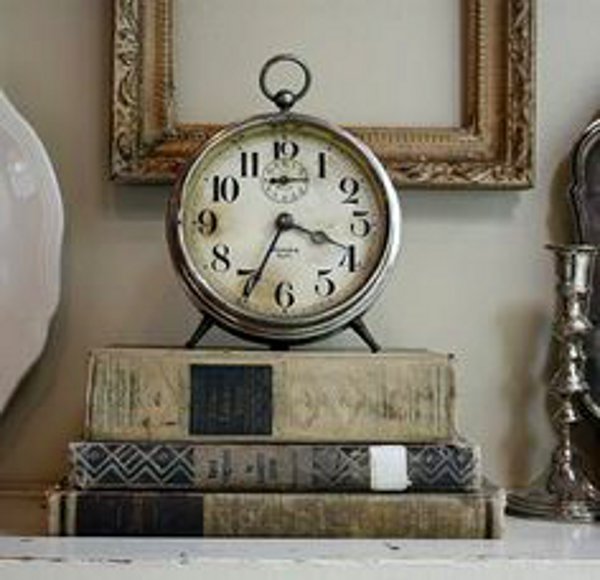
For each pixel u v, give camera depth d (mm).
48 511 725
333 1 907
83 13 909
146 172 878
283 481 721
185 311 906
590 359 877
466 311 913
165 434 726
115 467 717
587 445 903
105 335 904
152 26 892
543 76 919
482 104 899
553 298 909
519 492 858
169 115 890
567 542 729
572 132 917
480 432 907
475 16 904
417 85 908
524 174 888
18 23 908
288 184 790
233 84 904
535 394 909
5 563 660
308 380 735
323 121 789
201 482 718
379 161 817
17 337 879
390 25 908
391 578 668
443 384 741
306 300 779
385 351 796
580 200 893
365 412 735
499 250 915
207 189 785
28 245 882
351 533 717
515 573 675
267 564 664
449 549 697
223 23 906
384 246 783
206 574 663
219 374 732
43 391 900
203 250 780
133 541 705
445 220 913
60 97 908
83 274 905
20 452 897
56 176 900
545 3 920
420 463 726
